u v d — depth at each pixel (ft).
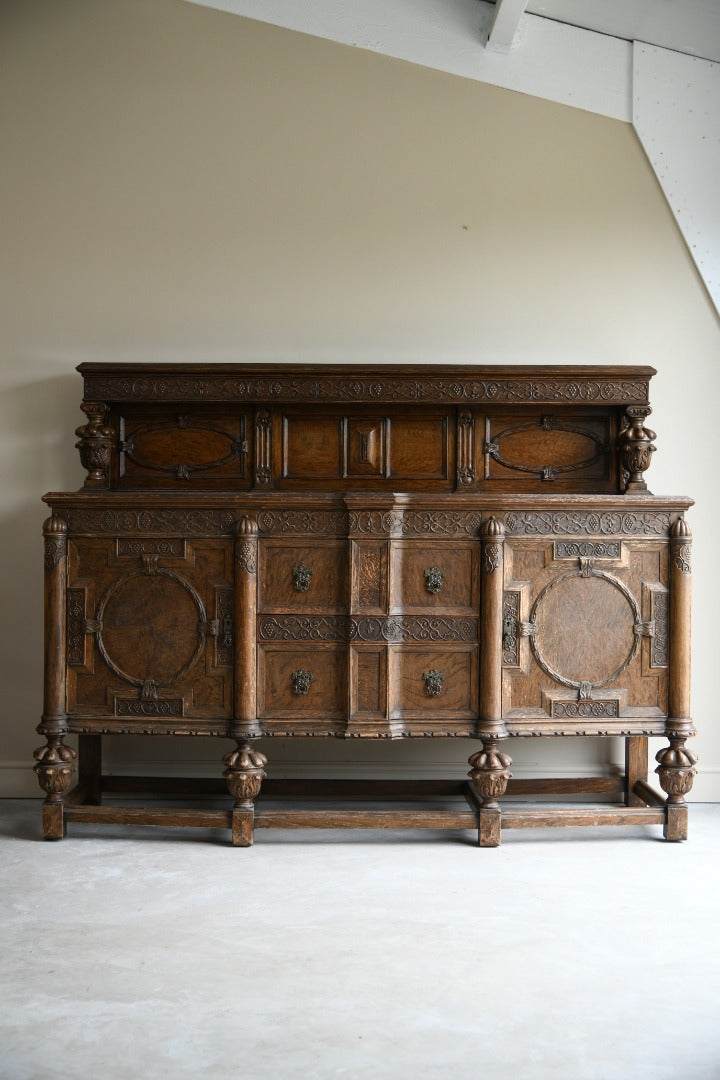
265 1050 7.64
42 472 14.74
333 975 8.91
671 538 12.80
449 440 14.35
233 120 14.83
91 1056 7.54
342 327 14.79
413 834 13.26
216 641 12.66
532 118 14.85
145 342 14.78
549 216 14.84
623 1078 7.30
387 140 14.84
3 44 14.78
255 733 12.55
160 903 10.62
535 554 12.73
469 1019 8.14
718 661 14.80
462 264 14.83
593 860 12.15
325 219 14.84
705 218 14.83
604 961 9.24
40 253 14.74
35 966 9.06
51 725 12.67
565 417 14.38
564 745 14.76
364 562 12.59
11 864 11.86
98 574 12.78
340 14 14.84
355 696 12.61
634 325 14.84
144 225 14.79
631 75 14.87
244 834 12.59
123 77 14.82
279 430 14.38
